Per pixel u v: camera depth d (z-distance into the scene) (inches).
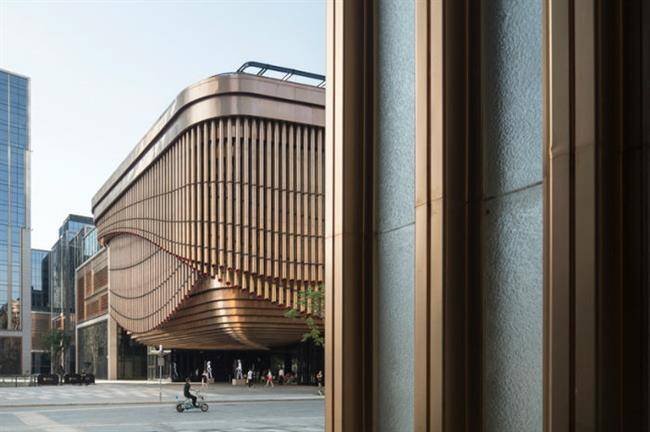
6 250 4869.6
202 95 1676.9
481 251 165.2
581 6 126.3
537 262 147.8
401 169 206.4
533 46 151.7
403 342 201.6
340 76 226.5
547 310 136.9
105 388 2148.1
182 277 1921.8
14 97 5036.9
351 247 220.5
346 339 217.2
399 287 205.3
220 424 876.0
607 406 118.8
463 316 165.6
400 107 208.2
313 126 1747.0
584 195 124.2
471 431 162.4
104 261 3331.7
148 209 2065.7
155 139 1966.0
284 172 1704.0
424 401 172.9
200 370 2984.7
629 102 120.3
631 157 119.5
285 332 1847.9
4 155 4926.2
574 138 127.5
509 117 158.6
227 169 1665.8
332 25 235.3
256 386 2180.1
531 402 147.5
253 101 1672.0
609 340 119.9
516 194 155.3
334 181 227.9
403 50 207.6
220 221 1659.7
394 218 209.6
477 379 163.5
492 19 166.2
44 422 927.7
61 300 5226.4
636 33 120.0
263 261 1668.3
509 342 155.2
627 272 119.1
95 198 2864.2
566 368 125.3
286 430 797.2
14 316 4862.2
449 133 169.0
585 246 123.3
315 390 1867.6
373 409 214.8
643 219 117.3
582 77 125.6
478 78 168.6
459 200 167.8
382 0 222.2
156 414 1054.4
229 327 1760.6
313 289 1699.1
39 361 5738.2
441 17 171.2
